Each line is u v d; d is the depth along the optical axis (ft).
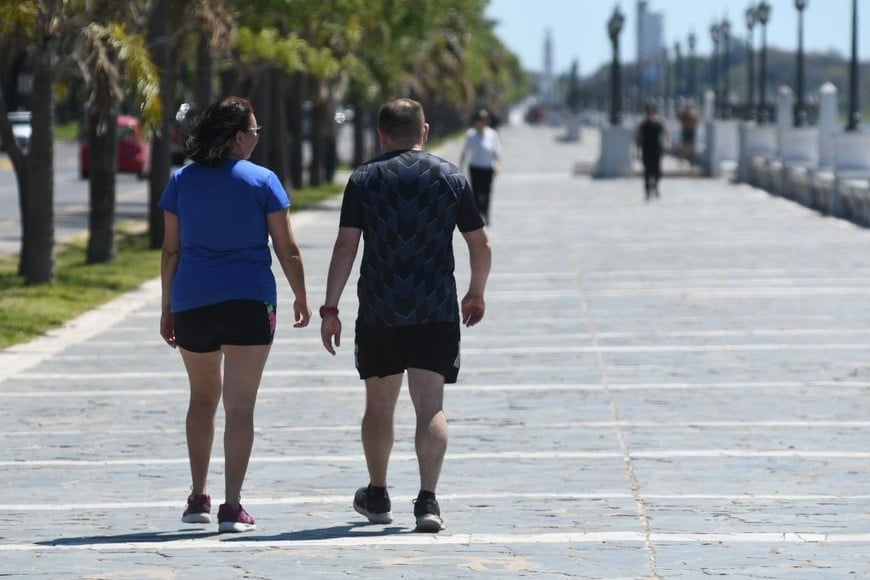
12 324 148.77
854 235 249.75
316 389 115.03
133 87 178.29
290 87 410.72
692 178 459.73
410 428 99.35
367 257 68.13
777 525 70.64
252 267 68.54
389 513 72.49
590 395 110.83
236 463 69.41
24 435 98.07
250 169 68.90
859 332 141.69
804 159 370.12
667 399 108.68
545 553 65.21
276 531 70.64
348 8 272.92
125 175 482.28
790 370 120.67
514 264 209.56
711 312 157.79
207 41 231.09
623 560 63.77
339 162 581.53
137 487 82.28
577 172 485.56
